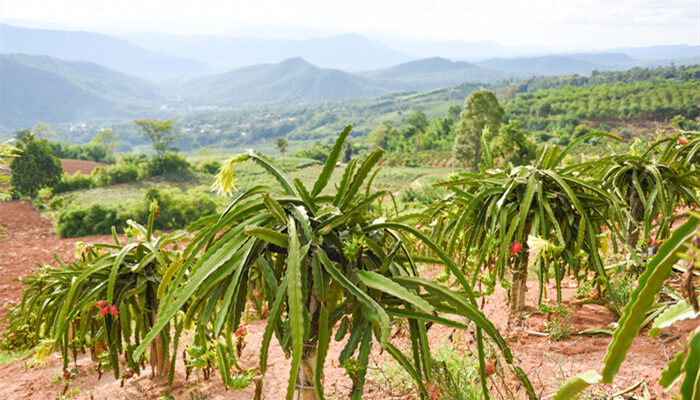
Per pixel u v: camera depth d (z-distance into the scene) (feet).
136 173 183.32
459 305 5.67
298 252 5.17
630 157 12.01
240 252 5.80
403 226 6.15
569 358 9.01
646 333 9.39
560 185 9.82
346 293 5.87
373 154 6.14
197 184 183.52
